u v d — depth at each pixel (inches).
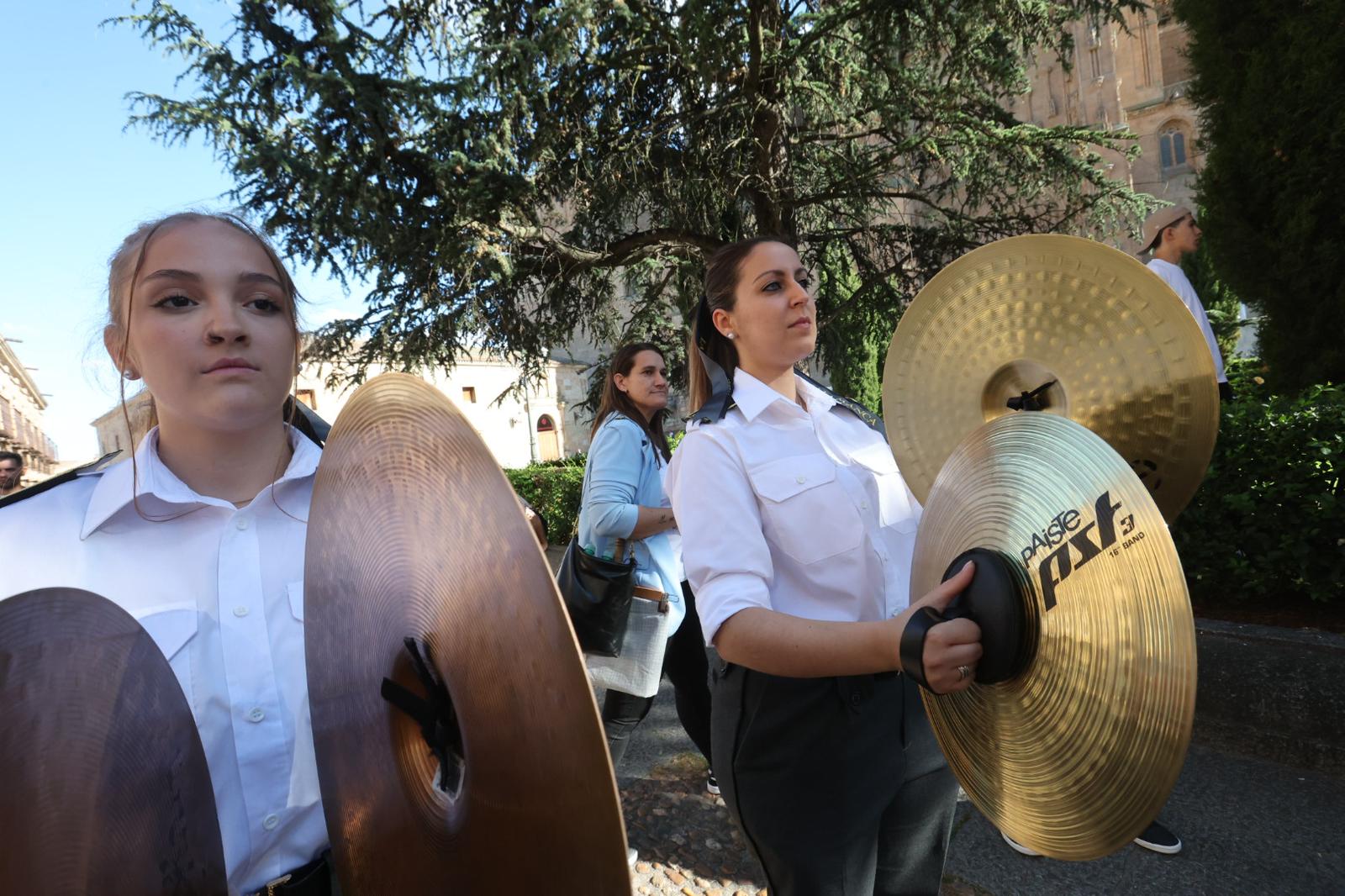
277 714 41.1
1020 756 41.1
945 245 457.4
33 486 41.2
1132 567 33.8
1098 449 37.0
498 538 29.4
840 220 510.6
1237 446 131.4
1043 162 406.9
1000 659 39.0
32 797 28.9
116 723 31.3
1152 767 32.6
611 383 111.5
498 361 496.4
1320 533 122.0
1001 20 370.9
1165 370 52.1
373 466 37.6
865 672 42.8
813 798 52.1
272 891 39.9
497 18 361.4
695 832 107.2
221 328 38.7
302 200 357.4
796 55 375.6
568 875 27.0
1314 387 147.2
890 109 410.0
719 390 63.7
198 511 41.8
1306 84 169.0
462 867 32.5
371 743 37.4
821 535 54.8
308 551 40.4
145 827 31.5
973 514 44.8
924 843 58.6
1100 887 89.7
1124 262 52.4
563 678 26.1
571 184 433.7
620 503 98.4
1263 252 183.3
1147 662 32.9
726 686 55.7
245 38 349.4
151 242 39.1
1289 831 96.6
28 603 30.2
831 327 507.8
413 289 409.4
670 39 365.4
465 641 31.5
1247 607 134.8
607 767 24.9
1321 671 110.9
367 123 342.6
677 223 442.6
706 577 51.8
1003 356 60.2
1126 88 1382.9
